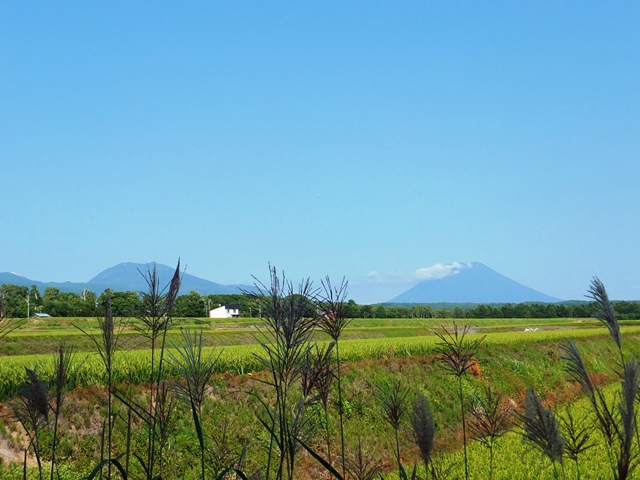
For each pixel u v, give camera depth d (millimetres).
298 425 3975
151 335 4758
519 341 46281
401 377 28906
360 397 24406
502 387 34344
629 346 56031
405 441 21656
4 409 16000
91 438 16500
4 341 42750
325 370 4883
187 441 15750
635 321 95562
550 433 4199
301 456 17312
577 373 4391
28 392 4188
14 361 21438
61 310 79750
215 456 5445
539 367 40688
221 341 60500
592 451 14305
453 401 28938
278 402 3986
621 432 3615
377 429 22438
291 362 4000
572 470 13289
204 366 4199
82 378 19359
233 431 17406
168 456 13812
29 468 14500
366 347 35875
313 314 4234
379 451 20312
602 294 4441
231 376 23328
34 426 4238
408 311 127500
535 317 139750
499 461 15812
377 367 29609
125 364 20672
